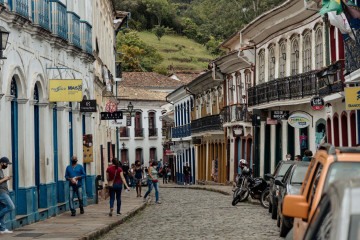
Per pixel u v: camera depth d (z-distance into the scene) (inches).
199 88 2417.6
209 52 5472.4
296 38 1464.1
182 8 6309.1
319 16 1304.1
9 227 756.0
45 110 925.2
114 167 1008.2
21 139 823.1
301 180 757.9
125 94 3420.3
